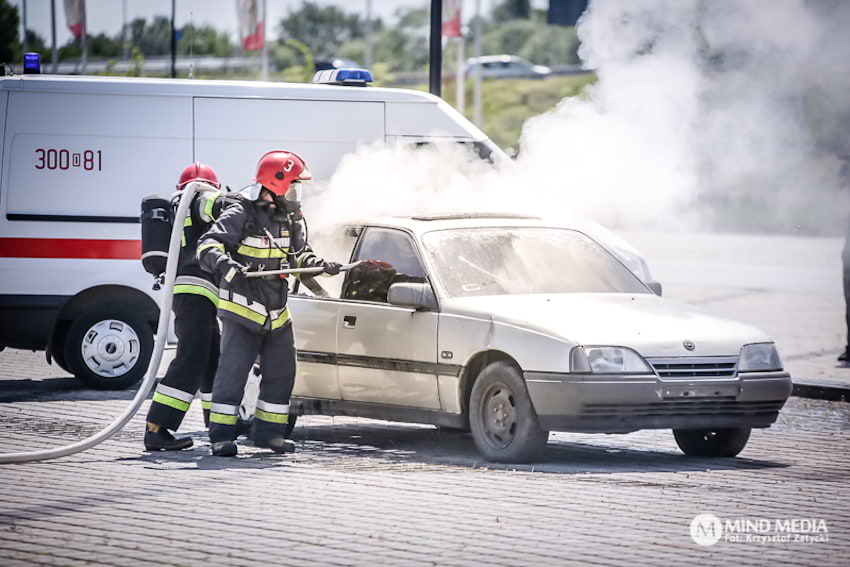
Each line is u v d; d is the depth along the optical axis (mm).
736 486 12688
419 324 14344
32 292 18844
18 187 18844
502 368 13680
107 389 19281
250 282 14062
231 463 13664
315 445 15086
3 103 18859
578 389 13148
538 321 13555
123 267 19062
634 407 13250
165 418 14336
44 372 21609
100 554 9805
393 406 14672
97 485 12352
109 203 19062
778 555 10062
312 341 15312
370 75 20781
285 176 14016
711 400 13555
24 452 14047
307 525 10781
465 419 14102
